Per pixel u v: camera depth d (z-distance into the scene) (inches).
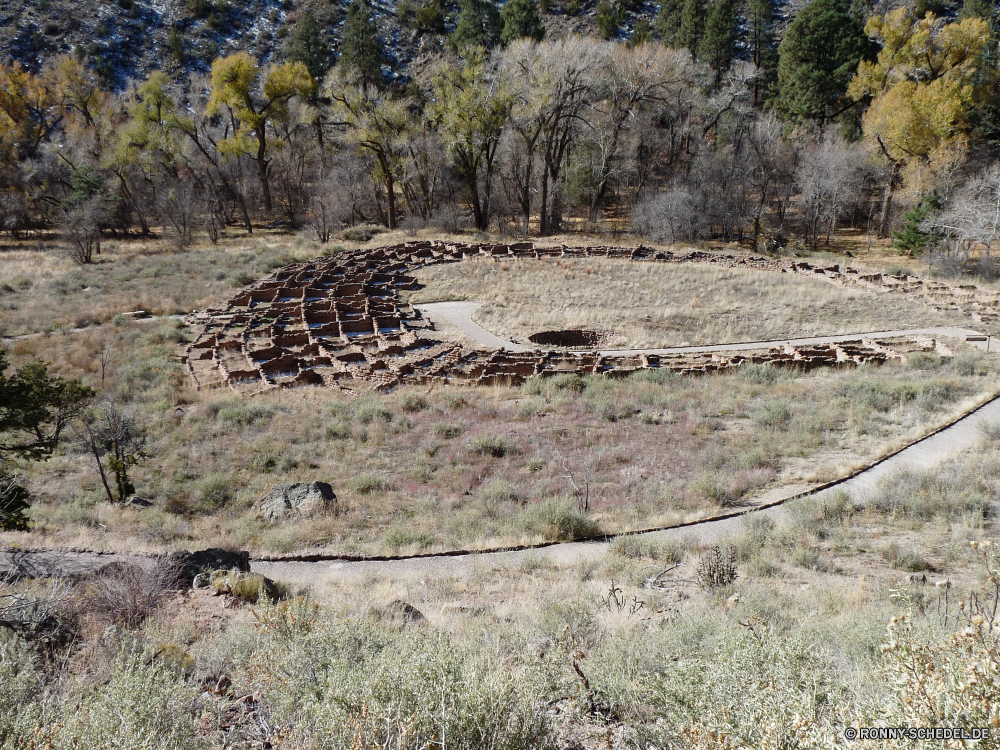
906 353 1153.4
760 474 657.6
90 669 222.5
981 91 2144.4
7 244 2209.6
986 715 98.4
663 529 536.7
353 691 146.6
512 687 151.6
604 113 2486.5
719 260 1991.9
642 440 788.0
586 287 1734.7
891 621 128.3
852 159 2123.5
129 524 554.6
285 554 496.1
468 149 2388.0
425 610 362.6
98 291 1615.4
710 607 342.0
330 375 1120.2
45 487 675.4
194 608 327.6
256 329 1364.4
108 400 745.0
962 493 540.4
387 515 594.2
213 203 2452.0
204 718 172.6
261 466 727.7
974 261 1855.3
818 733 110.3
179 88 3511.3
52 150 2554.1
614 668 199.2
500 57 2410.2
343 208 2464.3
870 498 566.6
